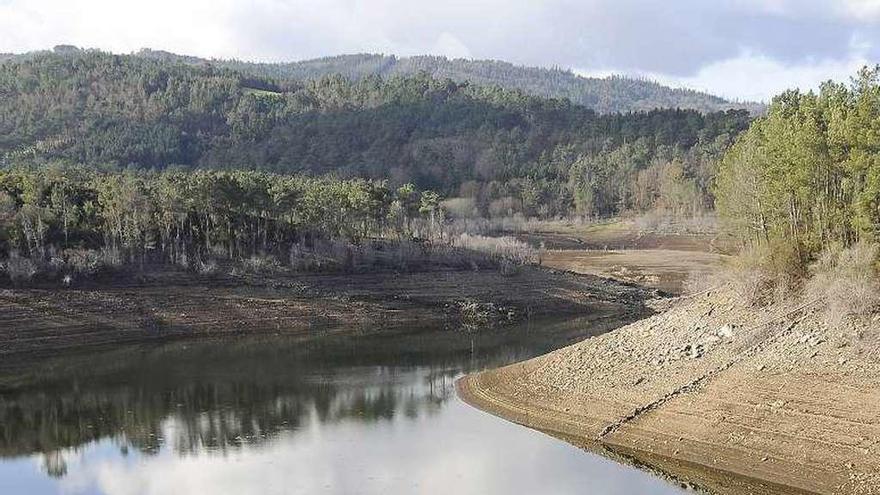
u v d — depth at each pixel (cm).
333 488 4091
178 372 7531
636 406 5097
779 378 4841
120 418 5725
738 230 7831
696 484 4062
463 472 4319
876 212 5878
